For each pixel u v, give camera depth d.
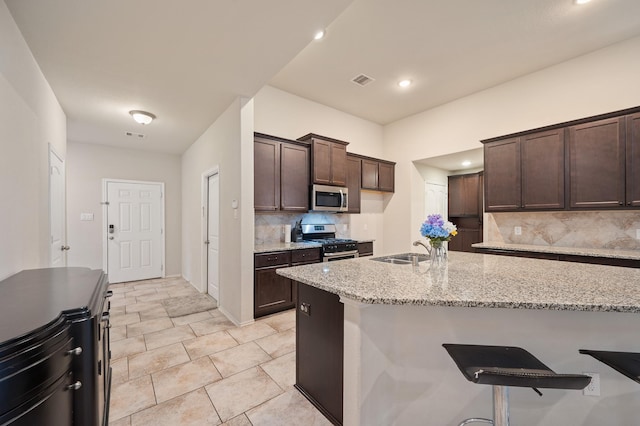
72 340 1.06
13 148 1.76
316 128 4.42
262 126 3.81
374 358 1.40
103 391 1.49
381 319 1.43
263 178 3.39
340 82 3.76
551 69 3.35
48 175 2.56
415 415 1.49
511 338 1.38
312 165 3.86
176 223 5.60
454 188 6.12
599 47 2.99
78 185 4.64
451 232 1.96
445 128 4.47
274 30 1.99
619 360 1.14
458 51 3.04
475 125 4.08
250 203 3.13
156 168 5.38
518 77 3.62
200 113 3.52
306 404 1.77
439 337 1.46
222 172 3.53
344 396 1.42
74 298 1.22
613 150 2.74
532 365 1.12
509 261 2.16
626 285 1.38
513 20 2.54
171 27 1.94
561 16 2.49
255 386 1.96
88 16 1.81
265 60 2.36
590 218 3.19
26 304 1.13
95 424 1.11
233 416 1.67
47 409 0.92
